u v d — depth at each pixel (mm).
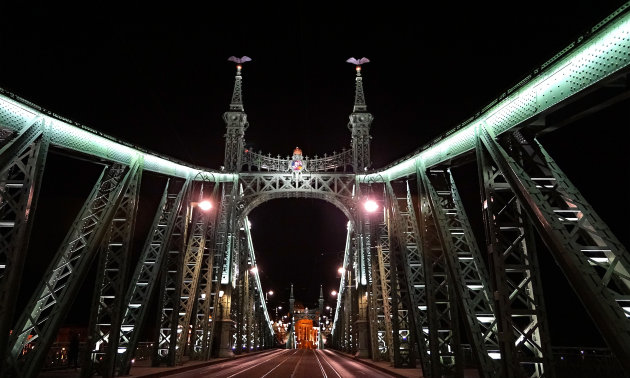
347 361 33375
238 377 19188
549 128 9805
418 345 16625
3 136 11375
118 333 15844
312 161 32812
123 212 17375
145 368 20359
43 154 12023
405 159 17719
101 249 16062
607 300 7395
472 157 13719
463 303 12508
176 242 22766
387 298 25516
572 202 8977
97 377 15938
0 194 11125
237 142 31469
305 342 135125
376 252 27297
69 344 20141
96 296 15633
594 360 11625
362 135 31859
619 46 7188
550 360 9742
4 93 10641
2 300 10367
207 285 26375
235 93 33219
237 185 30656
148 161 18828
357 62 34781
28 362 12055
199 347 26734
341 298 54562
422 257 16641
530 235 10602
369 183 29297
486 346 11938
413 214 18469
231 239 29438
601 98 8328
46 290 13344
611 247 8109
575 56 8148
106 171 15906
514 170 9789
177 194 22453
